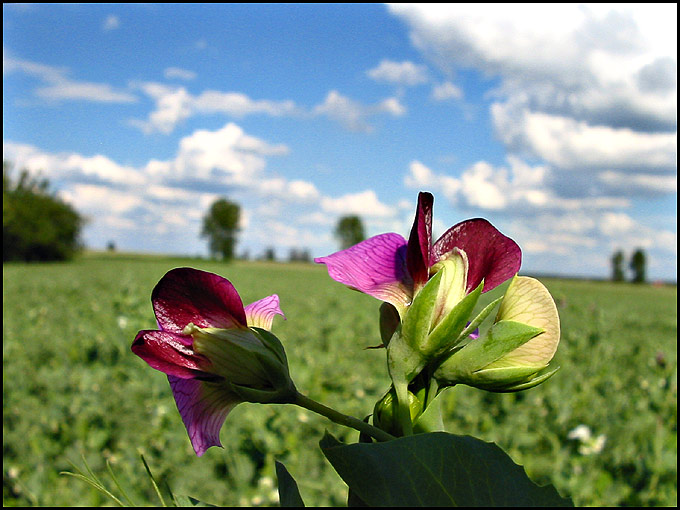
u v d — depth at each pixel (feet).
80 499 14.75
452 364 3.14
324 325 45.16
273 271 216.95
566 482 15.15
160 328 3.25
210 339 3.18
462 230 3.39
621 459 16.99
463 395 21.71
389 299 3.20
